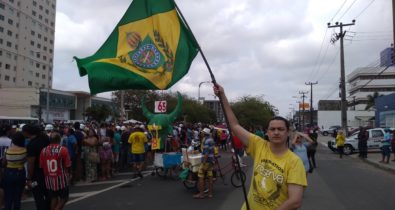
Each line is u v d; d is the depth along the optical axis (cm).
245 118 8188
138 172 1470
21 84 11175
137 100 5519
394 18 1952
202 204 986
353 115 8738
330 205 980
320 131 8212
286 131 341
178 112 1720
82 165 1401
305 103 11075
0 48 10375
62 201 717
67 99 8106
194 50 516
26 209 926
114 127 1614
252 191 349
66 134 1284
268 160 342
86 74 541
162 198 1071
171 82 518
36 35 11819
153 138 1670
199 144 1388
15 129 1063
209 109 7431
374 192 1183
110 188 1241
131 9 543
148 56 532
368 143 2903
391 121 3800
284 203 322
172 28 524
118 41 546
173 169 1489
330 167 1941
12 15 10794
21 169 731
